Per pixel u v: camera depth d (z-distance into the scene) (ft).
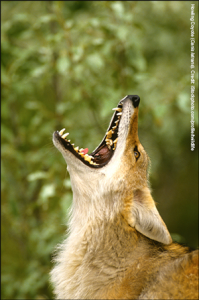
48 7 34.19
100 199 19.62
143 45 41.73
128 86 32.40
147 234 18.65
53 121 33.40
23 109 37.76
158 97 32.48
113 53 32.73
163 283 17.13
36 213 35.76
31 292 31.22
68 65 28.84
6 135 32.27
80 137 32.89
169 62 41.45
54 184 28.40
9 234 38.09
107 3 30.71
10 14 36.81
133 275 18.34
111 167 20.06
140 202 19.58
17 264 36.86
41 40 32.83
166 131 42.29
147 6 38.93
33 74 30.12
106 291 18.30
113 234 19.13
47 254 31.45
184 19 40.29
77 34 32.48
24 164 35.58
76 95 31.42
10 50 32.50
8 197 35.37
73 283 19.01
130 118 20.75
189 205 52.19
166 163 48.26
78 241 19.48
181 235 51.65
